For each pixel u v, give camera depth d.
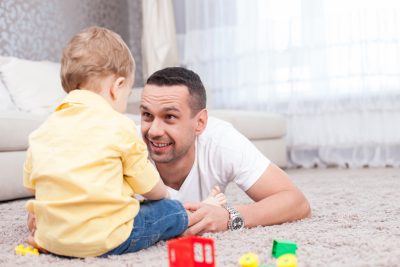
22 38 3.16
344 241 1.11
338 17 3.33
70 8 3.57
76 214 1.00
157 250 1.09
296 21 3.43
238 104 3.63
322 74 3.38
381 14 3.23
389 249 1.03
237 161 1.34
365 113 3.31
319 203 1.76
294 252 0.96
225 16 3.64
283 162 3.30
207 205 1.23
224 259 0.97
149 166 1.09
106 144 1.01
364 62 3.28
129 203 1.04
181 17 3.84
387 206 1.65
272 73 3.50
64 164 1.00
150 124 1.25
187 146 1.28
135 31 4.24
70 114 1.06
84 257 1.03
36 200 1.04
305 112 3.46
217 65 3.68
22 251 1.09
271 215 1.31
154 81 1.25
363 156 3.36
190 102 1.25
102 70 1.10
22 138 2.08
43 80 2.79
